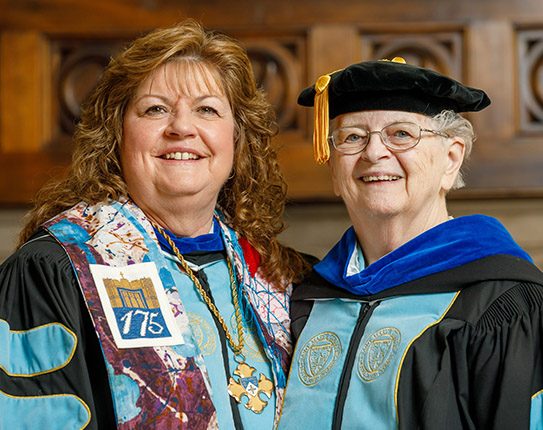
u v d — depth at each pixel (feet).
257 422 7.97
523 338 7.34
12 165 16.14
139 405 7.34
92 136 8.42
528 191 15.48
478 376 7.35
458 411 7.35
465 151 8.36
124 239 8.04
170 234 8.45
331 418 7.72
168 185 8.08
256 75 15.99
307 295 8.71
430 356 7.43
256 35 16.01
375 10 15.85
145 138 8.11
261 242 9.11
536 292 7.53
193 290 8.32
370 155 7.93
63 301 7.46
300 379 8.14
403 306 7.91
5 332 7.33
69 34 16.21
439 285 7.84
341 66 15.84
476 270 7.79
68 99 16.26
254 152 9.11
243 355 8.27
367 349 7.81
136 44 8.31
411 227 8.25
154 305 7.82
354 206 8.22
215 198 8.57
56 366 7.29
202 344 8.04
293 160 15.66
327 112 8.17
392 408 7.36
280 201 9.45
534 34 15.76
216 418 7.60
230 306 8.48
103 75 8.55
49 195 8.49
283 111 15.90
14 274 7.57
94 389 7.57
